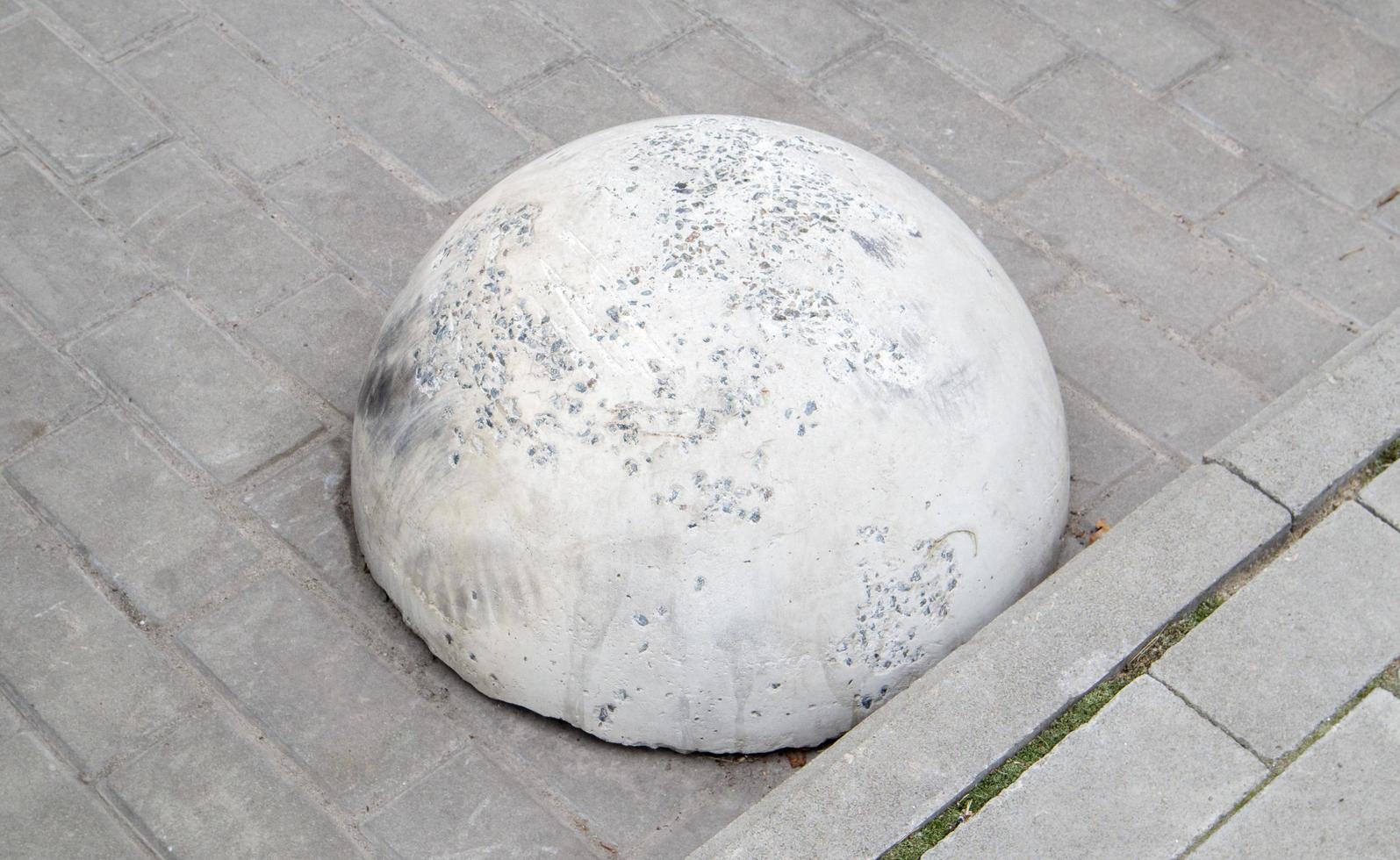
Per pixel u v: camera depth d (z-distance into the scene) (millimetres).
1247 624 3283
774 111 4930
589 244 3225
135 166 4652
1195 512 3461
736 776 3416
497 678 3381
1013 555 3375
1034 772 3055
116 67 4922
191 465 3959
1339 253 4602
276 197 4602
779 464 3049
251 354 4211
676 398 3055
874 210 3369
